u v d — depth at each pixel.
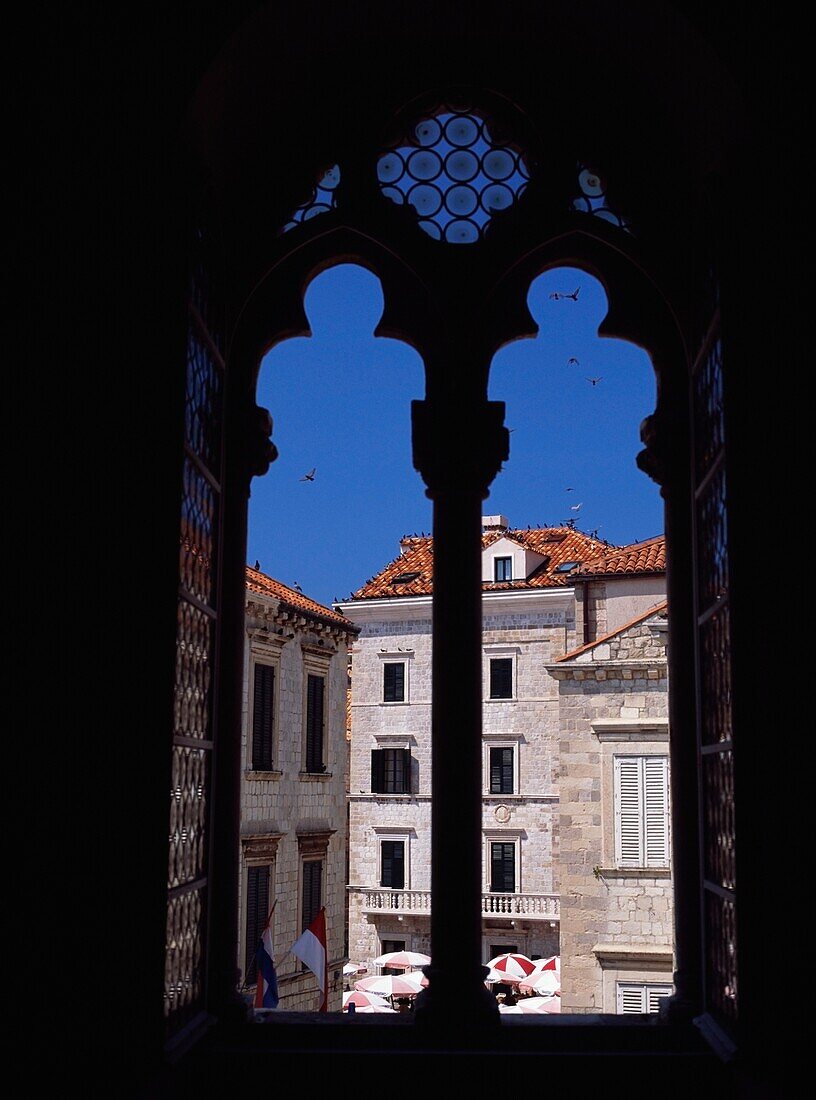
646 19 4.95
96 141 4.60
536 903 28.73
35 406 4.38
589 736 18.28
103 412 4.48
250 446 5.65
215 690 5.39
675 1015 5.12
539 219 5.69
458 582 5.32
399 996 22.94
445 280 5.62
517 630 31.33
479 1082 4.70
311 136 5.84
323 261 5.79
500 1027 4.93
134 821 4.34
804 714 4.39
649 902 17.75
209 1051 4.75
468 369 5.52
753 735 4.61
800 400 4.48
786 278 4.52
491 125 5.89
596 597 21.86
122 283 4.56
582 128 5.81
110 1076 4.16
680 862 5.36
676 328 5.72
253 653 21.42
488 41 5.80
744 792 4.58
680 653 5.50
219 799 5.35
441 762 5.20
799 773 4.38
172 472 4.55
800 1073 4.20
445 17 5.61
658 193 5.74
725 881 4.89
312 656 23.94
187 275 4.68
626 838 17.97
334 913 24.69
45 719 4.27
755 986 4.47
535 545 33.06
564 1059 4.71
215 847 5.31
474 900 5.10
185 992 4.84
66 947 4.19
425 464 5.43
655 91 5.43
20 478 4.34
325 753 24.52
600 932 17.86
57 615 4.34
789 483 4.50
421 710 31.94
